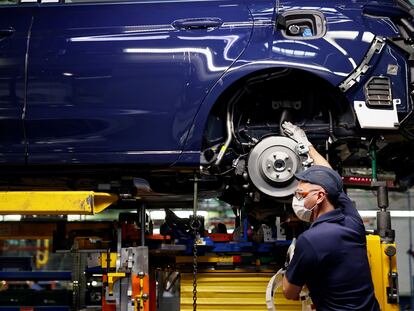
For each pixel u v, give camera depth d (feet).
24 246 31.76
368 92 11.79
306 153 11.78
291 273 9.91
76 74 12.05
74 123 12.03
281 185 11.85
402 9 12.35
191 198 13.87
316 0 12.39
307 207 10.32
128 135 11.98
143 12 12.41
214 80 11.85
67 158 12.05
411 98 11.94
